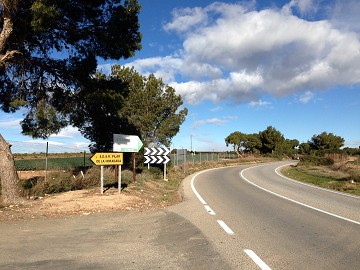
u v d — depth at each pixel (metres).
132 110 27.16
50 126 14.74
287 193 17.03
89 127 21.75
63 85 14.49
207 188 19.05
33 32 12.28
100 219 9.22
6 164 11.27
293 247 6.65
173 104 29.80
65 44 13.80
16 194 11.30
